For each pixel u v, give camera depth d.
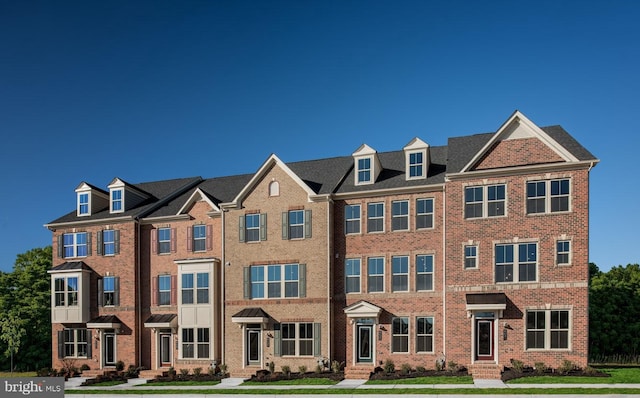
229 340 34.09
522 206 28.84
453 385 24.73
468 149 32.44
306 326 32.72
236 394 24.83
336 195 33.34
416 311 31.25
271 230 34.19
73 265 38.53
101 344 37.44
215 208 36.31
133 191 40.28
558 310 27.72
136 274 37.53
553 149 28.73
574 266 27.64
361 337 32.28
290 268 33.50
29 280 49.22
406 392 23.06
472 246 29.66
